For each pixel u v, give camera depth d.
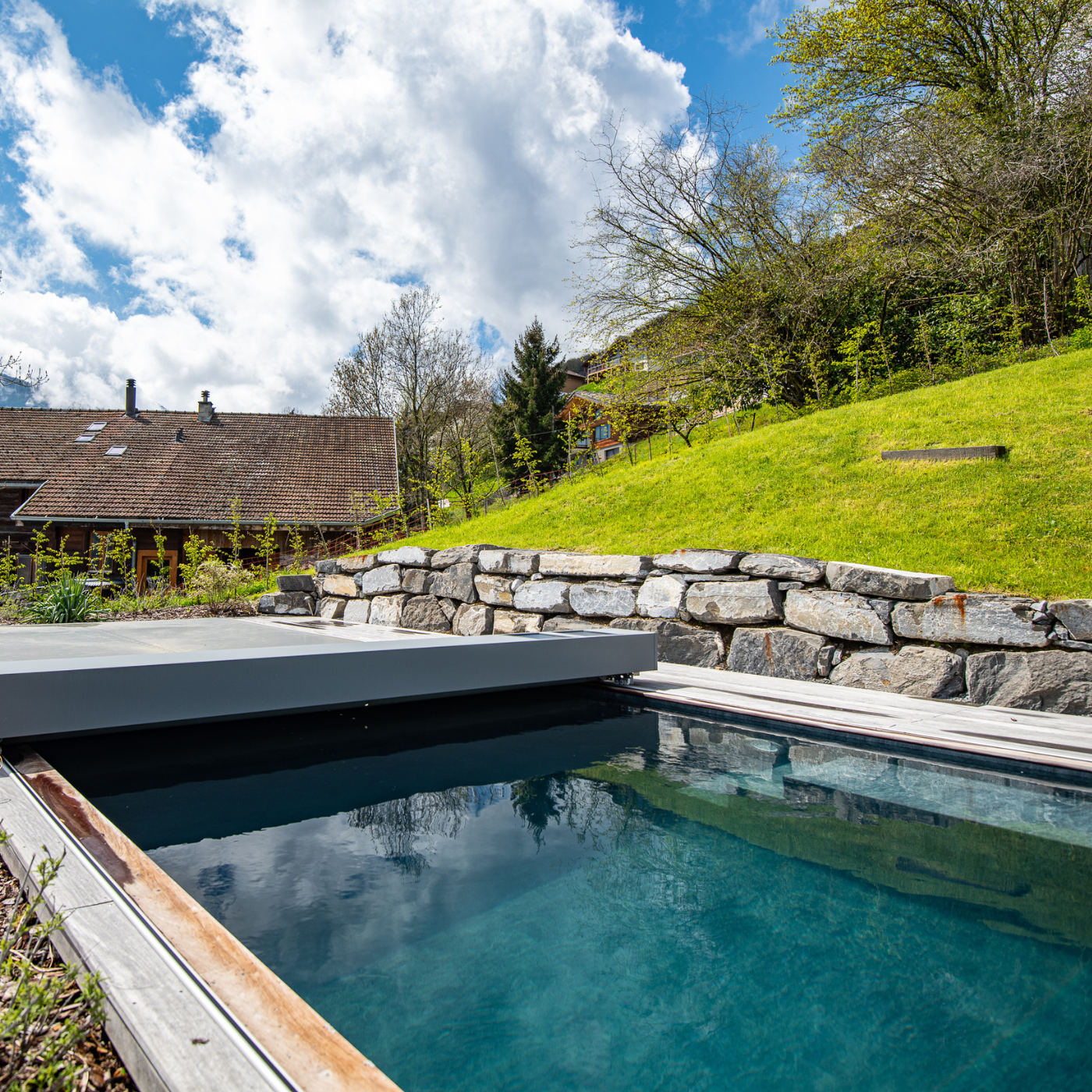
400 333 26.75
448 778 2.63
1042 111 9.39
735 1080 1.05
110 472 17.41
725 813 2.24
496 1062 1.10
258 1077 0.91
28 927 1.41
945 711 3.32
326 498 17.73
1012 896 1.64
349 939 1.51
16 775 2.21
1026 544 4.11
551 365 26.75
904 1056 1.11
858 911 1.60
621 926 1.56
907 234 9.75
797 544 4.97
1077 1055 1.11
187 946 1.24
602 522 6.65
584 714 3.71
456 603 6.50
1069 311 9.45
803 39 12.52
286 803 2.38
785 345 10.73
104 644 4.58
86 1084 1.00
